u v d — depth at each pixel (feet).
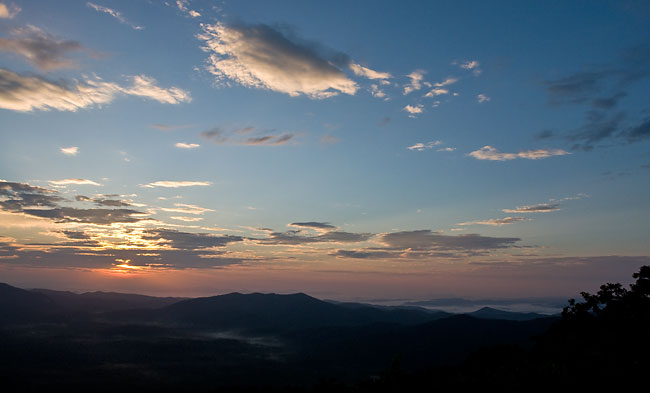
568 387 69.41
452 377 96.94
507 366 85.66
